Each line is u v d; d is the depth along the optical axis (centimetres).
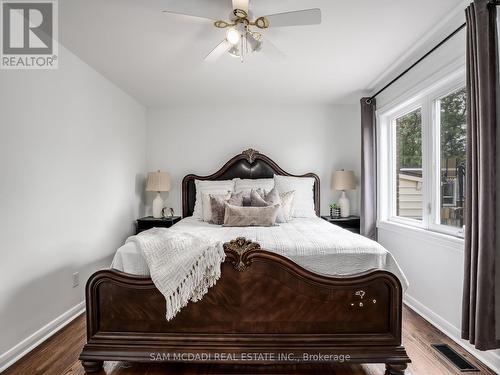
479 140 172
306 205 369
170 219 381
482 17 170
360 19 209
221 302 184
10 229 196
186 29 220
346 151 421
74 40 237
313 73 307
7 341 193
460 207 228
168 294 173
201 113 425
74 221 263
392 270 192
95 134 297
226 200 321
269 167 412
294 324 184
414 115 299
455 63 211
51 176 234
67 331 236
